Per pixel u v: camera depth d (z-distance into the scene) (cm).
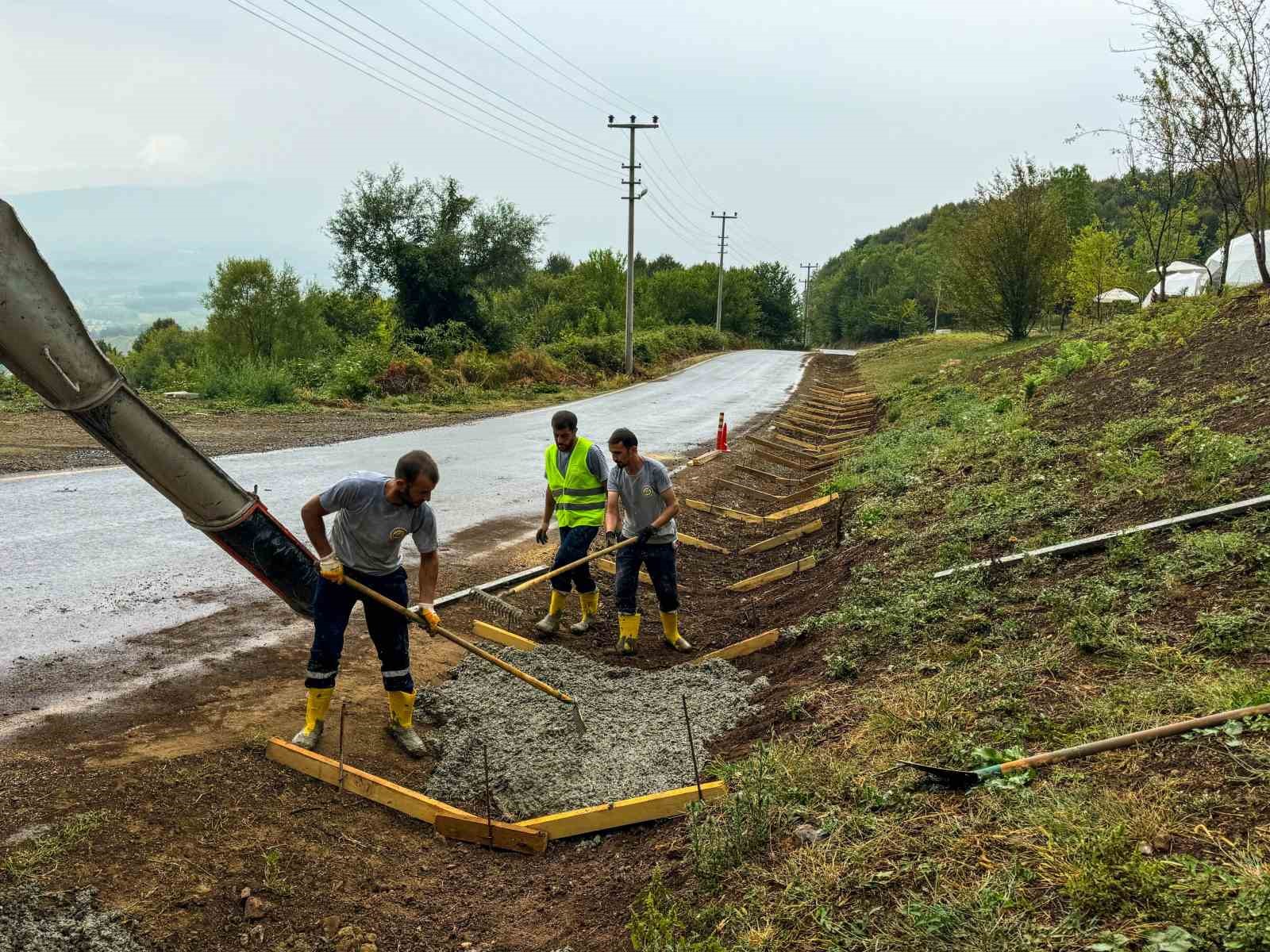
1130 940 234
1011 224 3005
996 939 246
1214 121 1192
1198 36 1166
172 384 2419
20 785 397
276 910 344
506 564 870
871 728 413
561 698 501
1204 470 608
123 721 477
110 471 1202
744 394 3161
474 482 1306
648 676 603
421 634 659
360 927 342
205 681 543
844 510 998
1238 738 317
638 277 8275
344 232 4394
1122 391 1014
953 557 642
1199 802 287
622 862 376
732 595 833
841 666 514
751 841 339
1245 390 792
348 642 636
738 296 8262
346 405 2359
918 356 3972
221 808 397
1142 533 545
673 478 1384
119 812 381
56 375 394
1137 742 334
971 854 293
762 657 615
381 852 395
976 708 407
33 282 379
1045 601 509
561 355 3812
